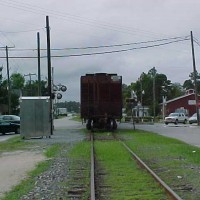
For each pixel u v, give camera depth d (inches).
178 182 518.0
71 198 433.4
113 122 1678.2
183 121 2792.8
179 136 1421.0
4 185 523.2
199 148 943.0
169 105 4365.2
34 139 1336.1
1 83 3125.0
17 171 645.9
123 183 507.8
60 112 7805.1
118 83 1616.6
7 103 3137.3
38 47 2121.1
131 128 1996.8
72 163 720.3
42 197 441.1
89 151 898.1
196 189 469.4
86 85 1620.3
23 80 5017.2
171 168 643.5
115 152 866.8
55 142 1182.9
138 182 513.3
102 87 1617.9
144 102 5629.9
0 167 694.5
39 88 2116.1
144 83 5757.9
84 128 2059.5
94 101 1617.9
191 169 628.7
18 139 1343.5
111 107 1616.6
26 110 1375.5
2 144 1162.0
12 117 1745.8
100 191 461.1
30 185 514.9
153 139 1232.8
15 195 451.5
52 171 631.2
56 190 478.9
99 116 1616.6
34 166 700.7
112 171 609.6
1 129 1700.3
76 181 537.3
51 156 840.9
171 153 852.6
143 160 745.0
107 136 1386.6
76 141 1197.7
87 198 429.7
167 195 432.5
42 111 1379.2
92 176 529.3
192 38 2417.6
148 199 415.5
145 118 3427.7
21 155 881.5
